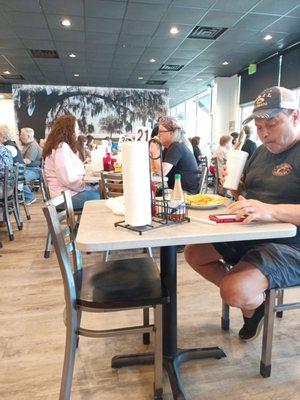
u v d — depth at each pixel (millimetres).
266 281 1220
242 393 1288
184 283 2301
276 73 6676
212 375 1389
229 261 1516
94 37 5641
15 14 4660
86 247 907
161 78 9031
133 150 1007
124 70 8117
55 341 1631
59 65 7602
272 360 1479
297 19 4812
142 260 1490
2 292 2178
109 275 1325
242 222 1143
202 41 5836
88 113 10289
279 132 1342
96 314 1895
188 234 982
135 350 1568
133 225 1051
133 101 10477
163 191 1203
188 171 2668
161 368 1204
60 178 2691
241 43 5945
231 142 5754
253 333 1541
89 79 9148
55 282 2334
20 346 1591
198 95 11516
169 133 2676
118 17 4758
